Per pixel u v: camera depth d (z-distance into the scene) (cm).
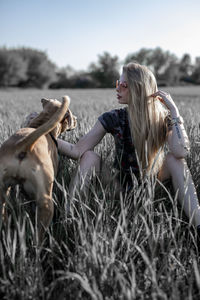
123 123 280
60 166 318
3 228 236
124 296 175
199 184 310
